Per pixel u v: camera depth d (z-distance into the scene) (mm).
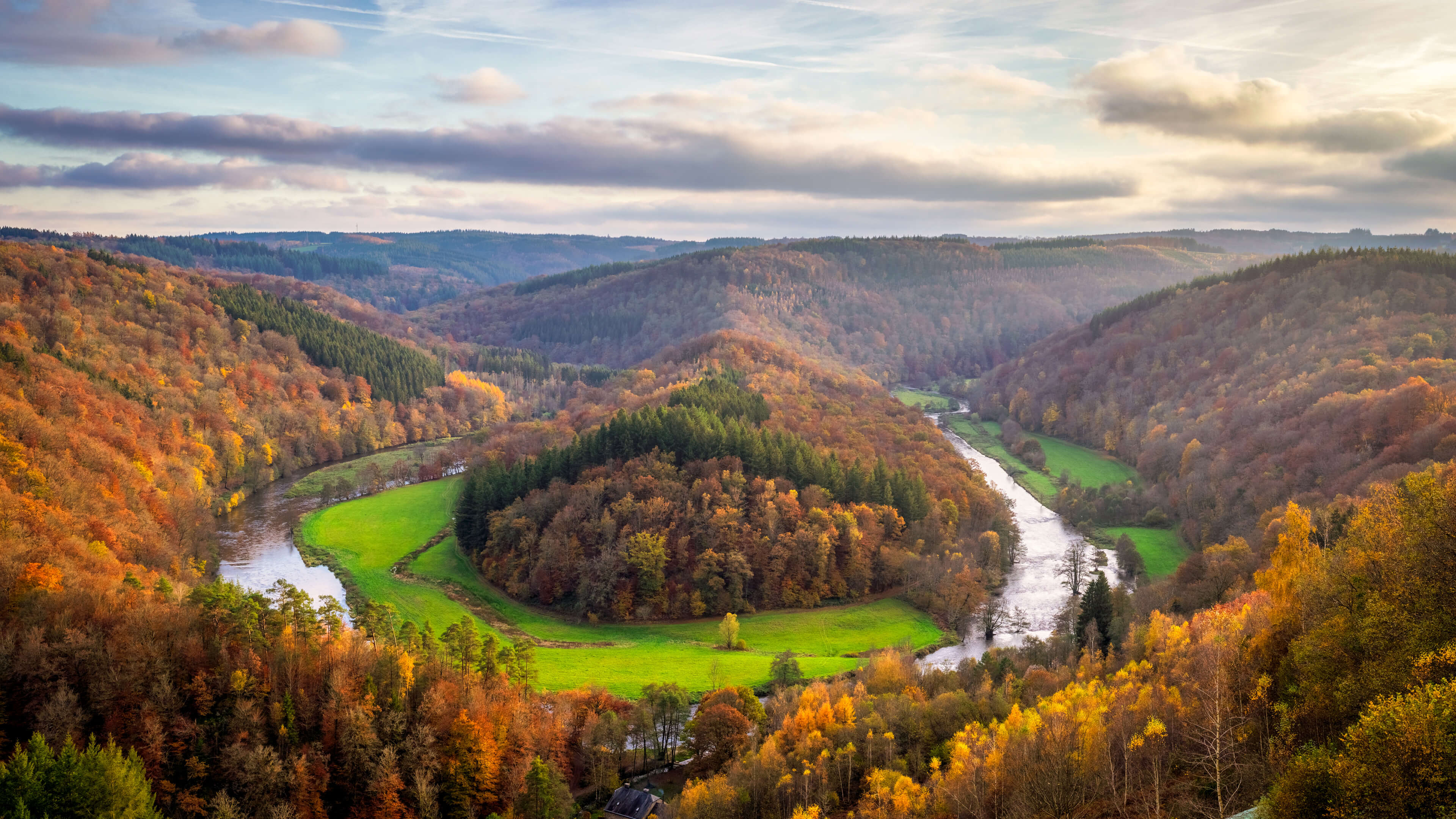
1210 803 57031
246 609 92688
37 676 82062
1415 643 50812
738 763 84625
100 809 65938
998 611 151875
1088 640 113875
